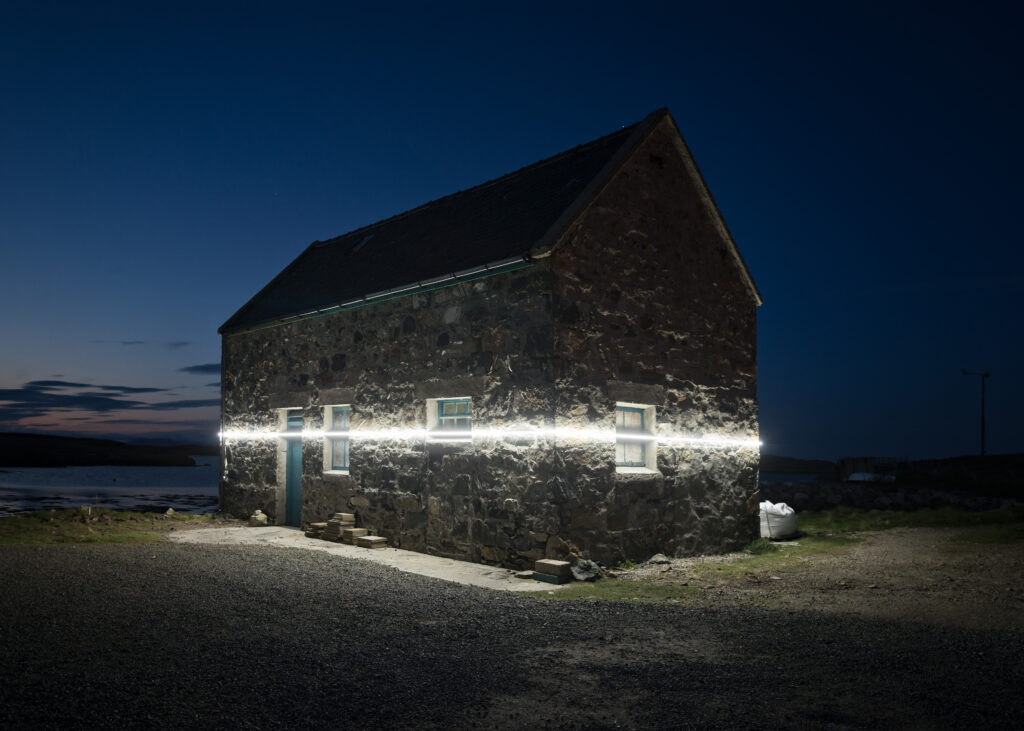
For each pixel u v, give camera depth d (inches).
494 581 329.7
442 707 163.6
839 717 157.9
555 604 273.3
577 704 165.9
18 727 146.6
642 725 154.2
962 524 539.5
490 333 378.3
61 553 366.0
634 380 383.6
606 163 393.7
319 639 217.6
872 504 711.1
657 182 410.0
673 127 416.8
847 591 302.2
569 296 354.6
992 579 321.1
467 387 388.8
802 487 816.9
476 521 379.2
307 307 509.7
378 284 457.7
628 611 261.4
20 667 184.4
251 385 577.6
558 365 345.7
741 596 294.2
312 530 473.1
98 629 222.5
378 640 217.9
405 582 312.5
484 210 471.2
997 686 177.0
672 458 401.7
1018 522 527.2
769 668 192.1
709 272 438.0
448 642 216.8
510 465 362.3
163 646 206.4
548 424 344.8
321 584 301.9
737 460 443.8
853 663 195.8
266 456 551.8
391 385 440.8
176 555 369.1
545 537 343.0
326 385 494.9
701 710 162.2
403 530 424.8
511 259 356.2
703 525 416.2
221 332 609.6
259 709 160.6
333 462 493.7
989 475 1203.2
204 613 246.5
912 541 456.1
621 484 370.6
